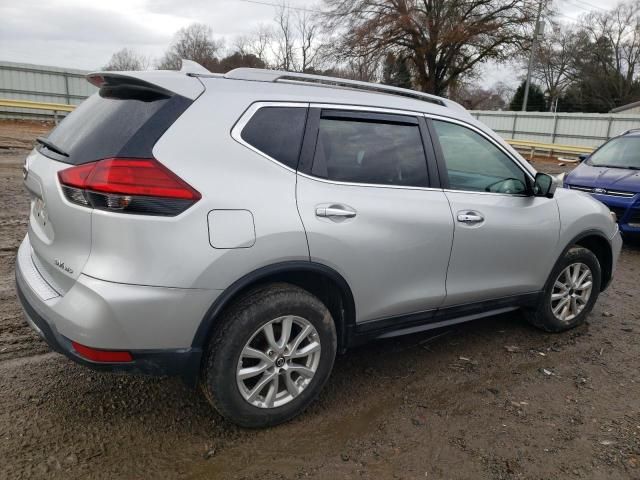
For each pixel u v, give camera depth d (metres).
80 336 2.34
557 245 4.03
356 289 2.98
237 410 2.70
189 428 2.84
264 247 2.57
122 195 2.29
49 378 3.23
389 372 3.59
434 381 3.50
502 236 3.62
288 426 2.92
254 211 2.55
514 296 3.91
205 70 2.85
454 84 36.44
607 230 4.42
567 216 4.08
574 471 2.67
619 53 58.19
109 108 2.66
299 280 2.91
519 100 56.19
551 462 2.73
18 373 3.26
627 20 56.97
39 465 2.47
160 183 2.34
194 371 2.55
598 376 3.69
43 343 3.66
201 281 2.42
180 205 2.37
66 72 24.47
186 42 57.09
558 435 2.96
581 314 4.42
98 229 2.32
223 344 2.57
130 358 2.40
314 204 2.75
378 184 3.06
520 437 2.93
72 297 2.37
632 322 4.74
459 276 3.48
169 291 2.36
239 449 2.70
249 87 2.74
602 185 7.80
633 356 4.04
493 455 2.76
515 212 3.72
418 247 3.18
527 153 26.33
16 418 2.81
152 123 2.43
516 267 3.81
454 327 4.42
